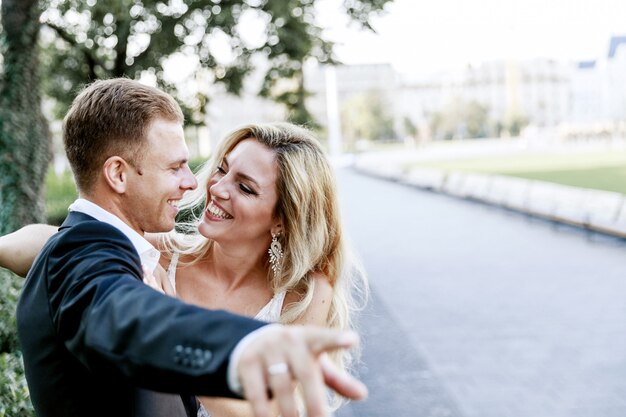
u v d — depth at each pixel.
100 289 0.95
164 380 0.82
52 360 1.15
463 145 89.25
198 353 0.79
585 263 10.52
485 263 10.95
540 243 12.80
